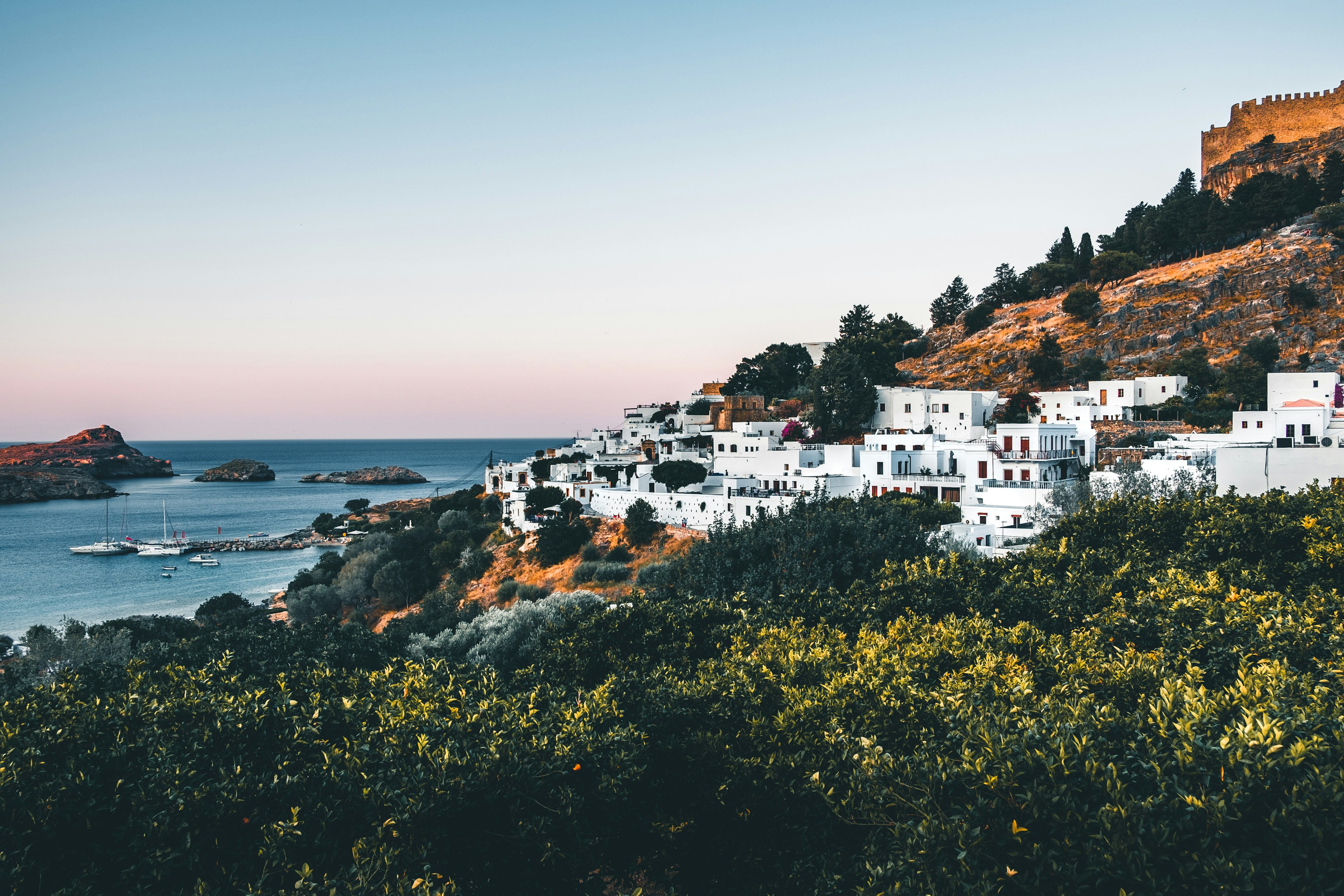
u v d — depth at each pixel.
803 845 25.19
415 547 124.44
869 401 137.75
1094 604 38.69
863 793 23.36
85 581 152.12
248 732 26.25
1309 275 158.62
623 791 24.67
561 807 23.20
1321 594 35.00
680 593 55.84
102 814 21.84
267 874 20.02
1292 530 42.97
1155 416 133.00
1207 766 19.66
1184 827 18.11
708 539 76.19
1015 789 19.89
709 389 185.12
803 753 26.77
